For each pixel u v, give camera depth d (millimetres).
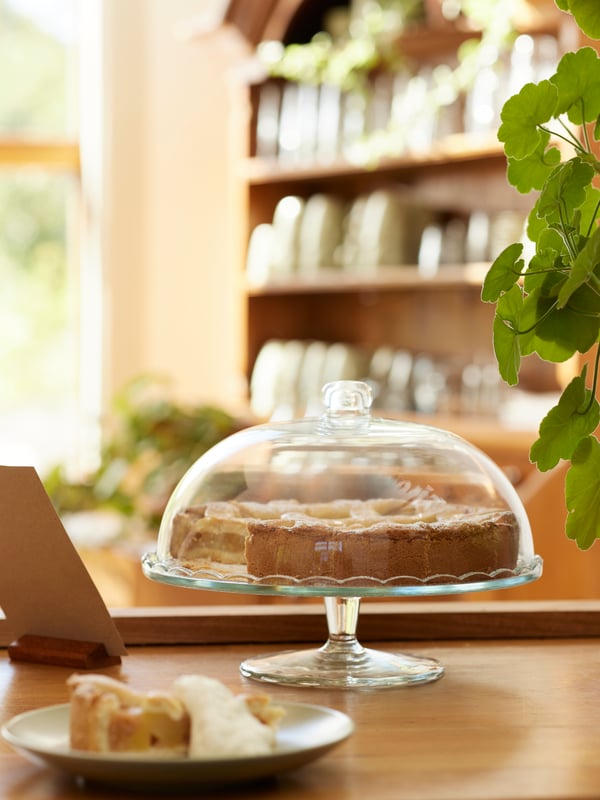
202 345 4723
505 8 3291
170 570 1150
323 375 3932
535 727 918
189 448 3650
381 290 4094
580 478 1022
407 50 3701
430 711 968
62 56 5156
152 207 4879
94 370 5031
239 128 4125
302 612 1273
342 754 834
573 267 907
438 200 3844
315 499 1246
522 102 1002
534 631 1300
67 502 3627
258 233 4145
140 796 740
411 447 1286
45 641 1157
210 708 745
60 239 5195
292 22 3926
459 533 1103
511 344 1021
